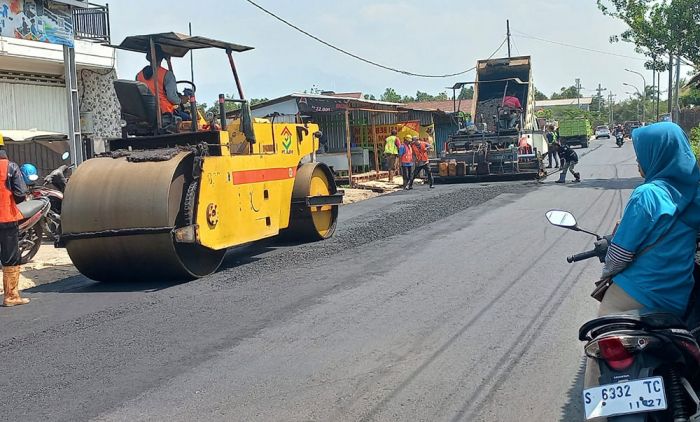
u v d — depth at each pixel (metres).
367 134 32.38
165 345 6.89
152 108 11.17
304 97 28.14
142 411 5.25
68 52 18.61
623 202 17.44
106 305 8.81
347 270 10.26
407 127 31.97
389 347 6.56
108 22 21.80
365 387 5.59
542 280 9.05
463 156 27.34
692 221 3.84
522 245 11.70
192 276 10.23
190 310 8.29
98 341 7.14
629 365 3.61
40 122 21.02
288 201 12.88
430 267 10.19
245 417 5.08
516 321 7.26
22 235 12.12
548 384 5.55
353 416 5.05
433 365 6.05
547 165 36.84
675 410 3.63
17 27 17.91
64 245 10.04
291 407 5.23
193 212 10.00
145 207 9.66
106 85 22.42
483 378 5.71
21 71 20.31
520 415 5.00
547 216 4.80
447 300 8.21
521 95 30.78
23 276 11.34
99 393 5.66
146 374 6.07
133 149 11.15
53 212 14.52
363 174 29.98
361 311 7.86
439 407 5.17
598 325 3.74
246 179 11.35
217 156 10.63
